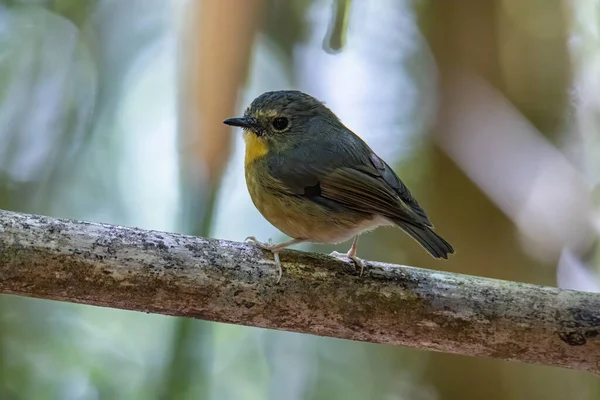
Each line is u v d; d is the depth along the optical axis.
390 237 9.95
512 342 5.78
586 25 9.45
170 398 7.01
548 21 9.20
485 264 8.84
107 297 5.37
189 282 5.45
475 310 5.77
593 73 9.39
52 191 9.02
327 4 9.66
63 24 9.40
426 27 9.36
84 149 9.31
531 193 7.82
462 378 8.95
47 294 5.30
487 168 8.02
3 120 8.95
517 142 8.15
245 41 6.66
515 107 9.14
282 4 9.61
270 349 9.93
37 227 5.26
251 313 5.65
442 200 9.12
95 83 9.46
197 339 7.38
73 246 5.25
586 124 9.32
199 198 6.73
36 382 8.35
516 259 8.80
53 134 9.11
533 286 5.92
